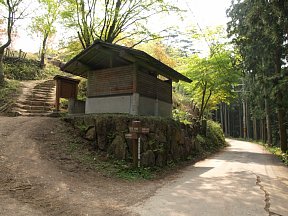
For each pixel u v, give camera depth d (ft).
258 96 65.41
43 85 59.16
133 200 18.37
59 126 31.24
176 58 71.10
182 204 17.89
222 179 26.68
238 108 178.60
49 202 16.49
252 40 53.01
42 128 29.89
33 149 25.02
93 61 38.29
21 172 20.42
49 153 25.18
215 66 58.95
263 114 83.05
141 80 36.04
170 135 35.53
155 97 39.58
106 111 36.73
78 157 26.20
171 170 31.30
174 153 36.04
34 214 14.55
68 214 14.97
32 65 81.41
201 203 18.25
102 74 37.78
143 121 30.76
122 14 48.65
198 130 56.80
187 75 61.05
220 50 60.34
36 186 18.65
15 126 30.01
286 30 42.65
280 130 57.72
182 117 57.82
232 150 64.80
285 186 24.71
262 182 25.91
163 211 16.34
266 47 53.11
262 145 88.12
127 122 29.71
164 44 72.79
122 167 26.43
